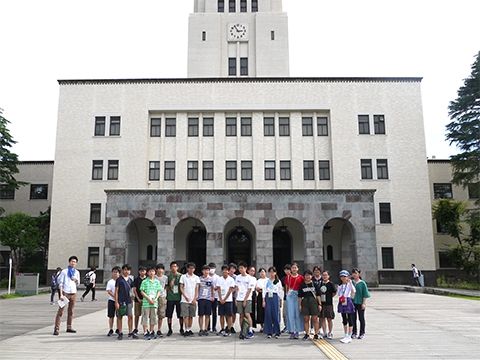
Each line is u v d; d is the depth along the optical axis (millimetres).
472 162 38969
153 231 37906
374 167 39719
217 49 48844
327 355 11125
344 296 13156
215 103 40656
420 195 39375
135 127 40344
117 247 32969
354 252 33312
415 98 41031
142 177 39438
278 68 48500
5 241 39531
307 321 13406
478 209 40031
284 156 40094
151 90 40969
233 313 14273
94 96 41031
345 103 40750
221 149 40031
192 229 38375
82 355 11102
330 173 39875
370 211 33469
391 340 13141
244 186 39469
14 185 43688
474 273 37625
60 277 14625
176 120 40656
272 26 49344
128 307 13508
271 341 13070
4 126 41219
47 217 43062
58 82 41250
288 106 40594
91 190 39438
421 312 19781
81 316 19016
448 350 11719
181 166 39688
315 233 33031
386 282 38062
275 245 38656
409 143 40250
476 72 38594
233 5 51062
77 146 40219
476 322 16766
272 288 13828
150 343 12750
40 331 14875
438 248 43469
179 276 14289
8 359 10648
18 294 29391
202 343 12750
